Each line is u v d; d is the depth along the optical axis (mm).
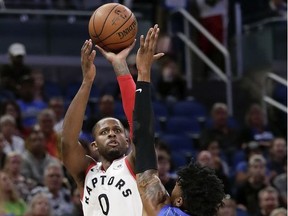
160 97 27219
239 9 28078
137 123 11008
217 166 20859
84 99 11688
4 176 17859
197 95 28234
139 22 28047
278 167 22781
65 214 18594
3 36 27625
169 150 22359
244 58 27594
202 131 24469
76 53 28266
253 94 27172
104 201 11344
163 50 27828
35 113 24219
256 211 20406
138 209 11188
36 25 27969
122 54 11672
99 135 11633
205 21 28281
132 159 11320
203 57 28234
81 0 28797
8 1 28469
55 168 18750
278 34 26844
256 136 24656
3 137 20828
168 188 19359
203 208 10516
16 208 17906
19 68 25422
